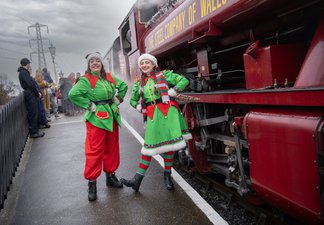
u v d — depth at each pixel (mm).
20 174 5344
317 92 2045
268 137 2494
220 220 3227
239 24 3441
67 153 6473
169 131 3832
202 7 3725
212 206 3635
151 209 3605
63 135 8555
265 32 3324
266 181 2549
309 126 2102
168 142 3826
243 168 3105
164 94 3830
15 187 4688
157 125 3838
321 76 2203
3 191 3986
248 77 2963
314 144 2062
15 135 5797
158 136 3852
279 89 2389
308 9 2664
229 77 4066
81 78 3949
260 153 2600
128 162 5516
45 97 11562
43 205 3947
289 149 2281
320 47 2293
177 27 4457
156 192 4070
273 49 2674
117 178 4711
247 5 2965
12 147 5250
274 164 2439
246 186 3113
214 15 3445
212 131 4141
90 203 3895
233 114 3492
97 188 4375
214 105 4105
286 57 2695
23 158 6406
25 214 3729
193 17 3949
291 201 2311
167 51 5258
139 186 4090
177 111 3908
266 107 2699
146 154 3842
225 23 3426
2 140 4266
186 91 4457
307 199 2166
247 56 2959
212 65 4016
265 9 2930
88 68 3998
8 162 4660
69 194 4230
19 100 7207
